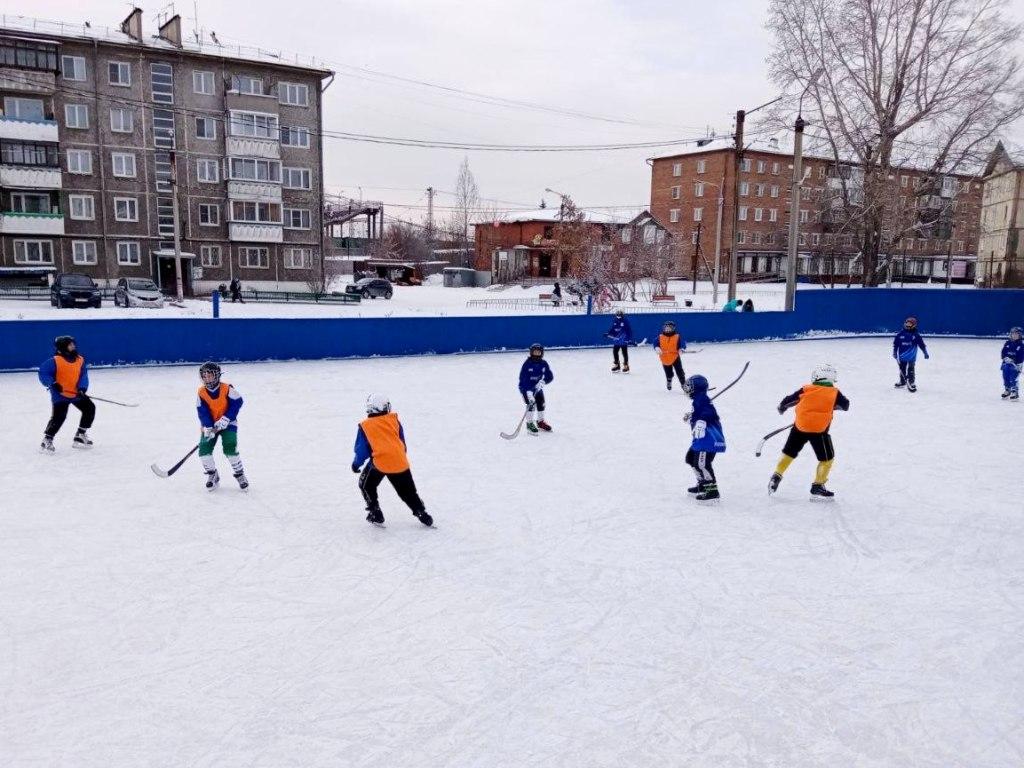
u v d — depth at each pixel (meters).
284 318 17.59
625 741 3.72
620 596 5.43
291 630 4.81
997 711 4.06
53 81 38.06
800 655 4.62
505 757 3.58
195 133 42.06
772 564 6.08
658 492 8.03
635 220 61.53
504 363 18.42
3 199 38.25
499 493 7.86
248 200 43.16
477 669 4.38
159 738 3.67
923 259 68.56
